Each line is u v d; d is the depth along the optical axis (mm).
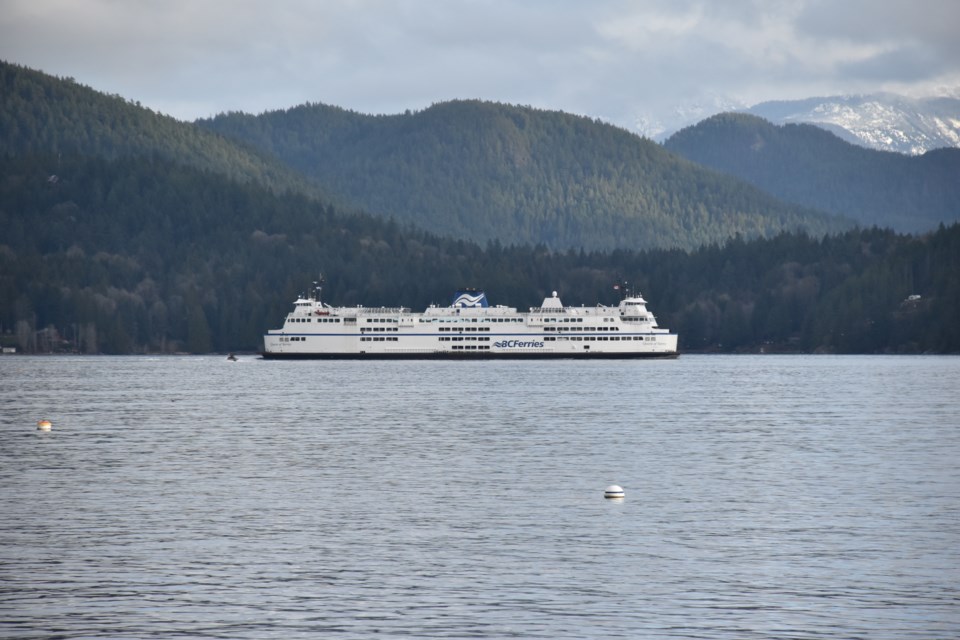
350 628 133875
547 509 195500
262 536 175375
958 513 192250
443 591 147125
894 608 140500
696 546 169125
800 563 159625
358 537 174750
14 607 141250
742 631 132750
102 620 136750
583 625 134625
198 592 147000
